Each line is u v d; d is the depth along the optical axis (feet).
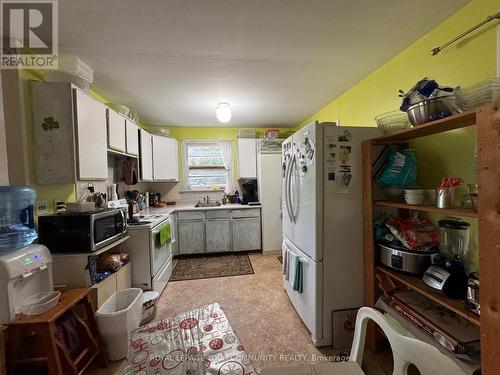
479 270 2.97
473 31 4.34
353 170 5.78
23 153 5.14
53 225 5.45
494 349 2.83
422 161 5.53
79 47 5.61
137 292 6.34
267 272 10.46
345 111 8.77
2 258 3.97
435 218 5.28
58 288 5.41
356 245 5.83
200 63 6.50
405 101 4.51
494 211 2.81
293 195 7.04
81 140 5.75
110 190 8.68
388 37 5.48
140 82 7.64
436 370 2.14
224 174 14.60
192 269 10.93
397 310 4.93
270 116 12.07
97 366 5.27
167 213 10.44
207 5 4.34
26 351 4.32
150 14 4.54
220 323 4.07
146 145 10.79
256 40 5.50
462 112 3.56
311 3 4.34
